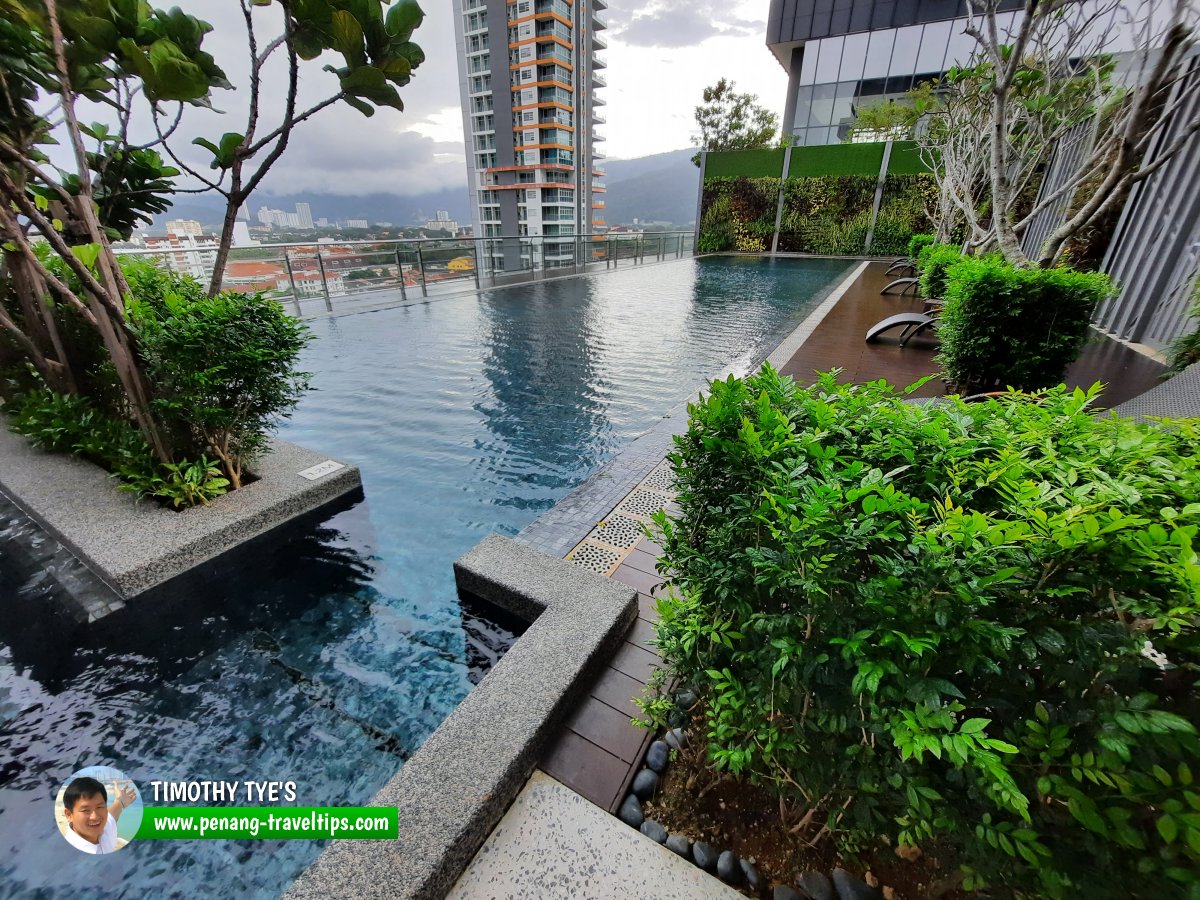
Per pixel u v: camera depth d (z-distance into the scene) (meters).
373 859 1.12
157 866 1.34
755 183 17.14
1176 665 0.77
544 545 2.49
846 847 1.11
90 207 2.39
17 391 3.60
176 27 2.25
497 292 10.20
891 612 0.84
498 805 1.29
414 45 2.33
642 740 1.50
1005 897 0.88
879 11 15.35
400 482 3.26
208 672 1.94
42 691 1.84
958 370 3.92
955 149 7.48
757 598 1.11
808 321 7.11
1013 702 0.86
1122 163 3.16
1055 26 4.17
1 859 1.35
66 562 2.31
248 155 2.44
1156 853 0.74
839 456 1.17
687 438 1.33
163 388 2.52
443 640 2.08
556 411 4.41
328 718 1.76
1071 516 0.75
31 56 2.26
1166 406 2.40
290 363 2.97
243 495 2.67
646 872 1.18
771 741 1.05
